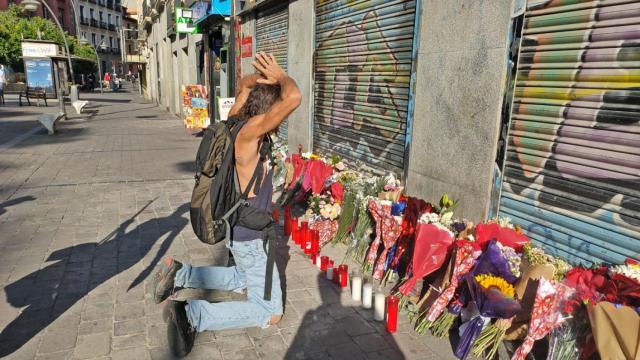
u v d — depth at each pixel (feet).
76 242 15.28
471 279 9.16
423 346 9.84
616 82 9.05
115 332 9.94
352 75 19.62
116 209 19.19
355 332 10.26
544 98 10.62
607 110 9.27
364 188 14.89
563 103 10.16
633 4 8.66
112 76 163.73
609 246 9.37
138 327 10.16
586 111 9.68
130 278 12.63
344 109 20.52
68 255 14.16
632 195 8.90
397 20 16.16
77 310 10.83
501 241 10.30
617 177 9.14
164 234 16.28
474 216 12.79
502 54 11.57
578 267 9.30
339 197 15.88
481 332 9.34
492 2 11.81
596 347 7.73
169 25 71.31
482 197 12.46
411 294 11.91
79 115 60.13
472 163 12.78
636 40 8.65
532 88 10.90
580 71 9.76
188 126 43.73
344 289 12.31
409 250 12.36
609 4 9.08
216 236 8.41
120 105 87.20
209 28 46.21
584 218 9.87
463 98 13.00
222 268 9.56
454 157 13.50
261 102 8.25
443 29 13.67
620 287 8.18
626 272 8.20
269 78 8.31
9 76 114.01
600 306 7.63
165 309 8.67
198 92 43.21
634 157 8.82
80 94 123.75
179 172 26.91
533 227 11.09
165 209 19.31
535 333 8.42
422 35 14.62
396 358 9.37
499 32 11.64
